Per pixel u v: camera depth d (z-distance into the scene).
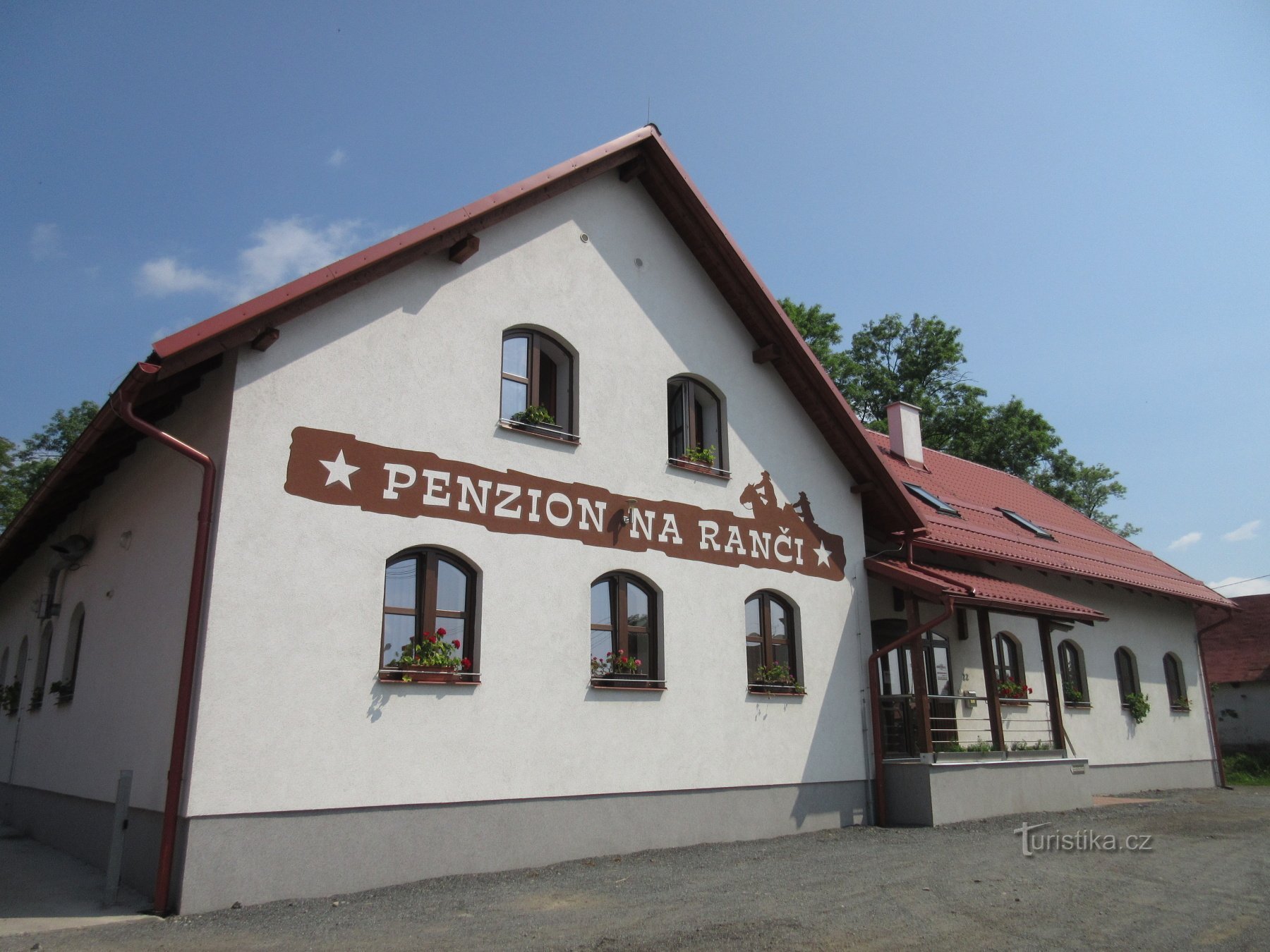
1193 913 8.04
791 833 12.98
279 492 9.26
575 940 7.07
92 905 8.45
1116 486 43.00
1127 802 18.06
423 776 9.68
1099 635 20.89
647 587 12.41
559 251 12.37
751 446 14.12
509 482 11.09
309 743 8.99
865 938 7.13
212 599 8.66
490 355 11.28
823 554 14.61
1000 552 17.30
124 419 8.75
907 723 15.10
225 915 8.05
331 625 9.34
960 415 37.62
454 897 8.74
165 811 8.30
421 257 10.65
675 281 13.81
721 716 12.58
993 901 8.41
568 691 11.05
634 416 12.69
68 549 12.42
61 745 12.35
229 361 9.31
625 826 11.23
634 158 13.32
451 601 10.48
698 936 7.18
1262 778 25.95
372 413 10.08
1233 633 34.91
